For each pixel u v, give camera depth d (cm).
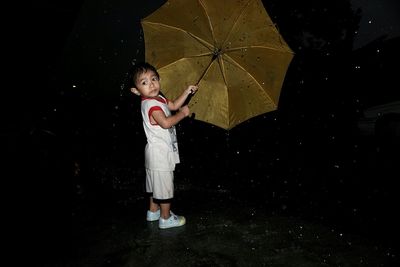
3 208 288
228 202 336
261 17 234
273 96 250
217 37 243
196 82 256
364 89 503
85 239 264
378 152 408
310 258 232
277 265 225
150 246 253
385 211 302
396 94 462
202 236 267
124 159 458
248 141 528
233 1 231
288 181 385
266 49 242
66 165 367
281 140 509
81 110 557
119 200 343
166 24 248
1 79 365
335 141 474
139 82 263
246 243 254
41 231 271
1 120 352
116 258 238
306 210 311
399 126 383
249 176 407
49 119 432
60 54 485
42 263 231
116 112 598
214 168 439
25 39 375
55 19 387
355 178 374
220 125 262
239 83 251
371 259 230
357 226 278
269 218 297
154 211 298
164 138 268
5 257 235
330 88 552
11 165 321
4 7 343
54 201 314
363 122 452
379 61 504
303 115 563
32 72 401
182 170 437
